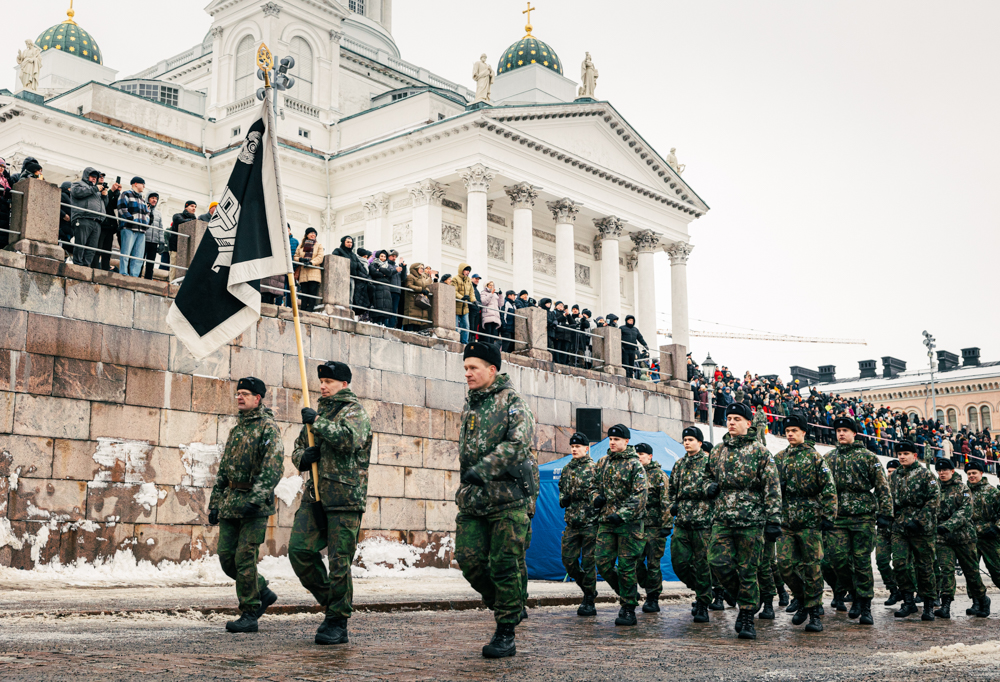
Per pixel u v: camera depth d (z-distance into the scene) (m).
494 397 7.66
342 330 18.67
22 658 6.62
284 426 17.48
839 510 12.61
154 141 43.47
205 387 16.50
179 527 15.88
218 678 5.95
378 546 18.59
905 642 9.45
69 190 16.11
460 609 13.03
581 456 13.18
